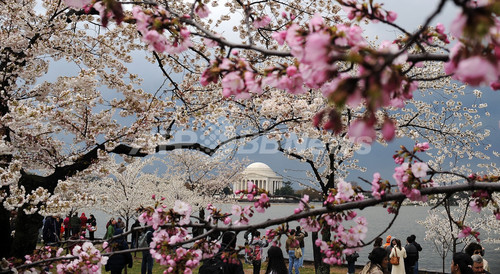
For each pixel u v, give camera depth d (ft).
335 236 9.43
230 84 6.84
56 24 23.15
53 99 20.70
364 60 3.68
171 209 10.18
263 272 43.39
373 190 8.87
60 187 20.21
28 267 13.87
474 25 3.09
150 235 33.19
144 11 7.44
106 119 23.09
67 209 19.62
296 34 5.74
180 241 10.04
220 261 16.08
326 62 4.20
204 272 15.94
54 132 21.12
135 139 21.75
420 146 8.63
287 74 6.53
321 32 4.94
